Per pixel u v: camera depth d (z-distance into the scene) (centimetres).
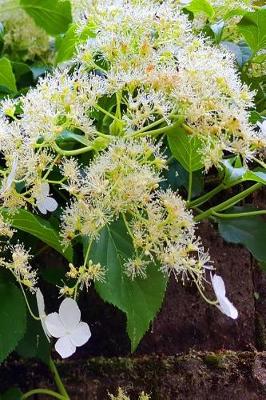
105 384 48
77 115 33
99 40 36
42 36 61
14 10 61
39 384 48
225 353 52
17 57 62
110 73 34
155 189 35
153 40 37
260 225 44
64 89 33
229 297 54
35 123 32
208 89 33
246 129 33
